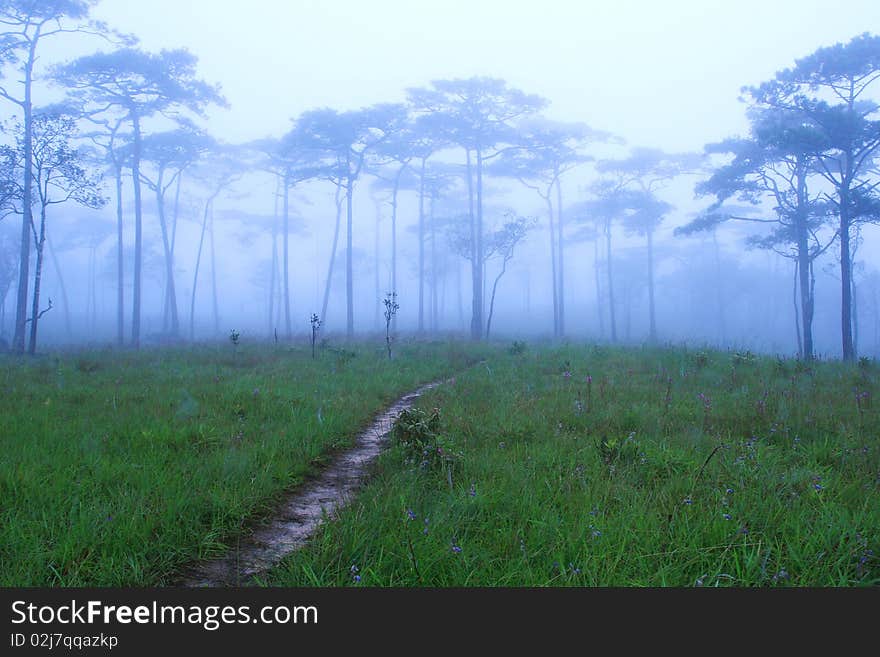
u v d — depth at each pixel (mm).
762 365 13570
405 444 5980
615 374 12578
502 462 5492
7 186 20844
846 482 4812
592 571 3209
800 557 3389
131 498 4254
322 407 8602
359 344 24172
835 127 22688
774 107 26016
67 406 8023
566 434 6730
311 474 5699
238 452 5754
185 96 32969
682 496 4449
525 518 3975
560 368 13992
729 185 30625
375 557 3451
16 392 9211
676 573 3230
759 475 4941
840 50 22781
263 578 3393
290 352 18594
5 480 4520
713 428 7078
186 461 5422
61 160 20172
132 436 6191
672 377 11781
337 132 38656
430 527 3750
